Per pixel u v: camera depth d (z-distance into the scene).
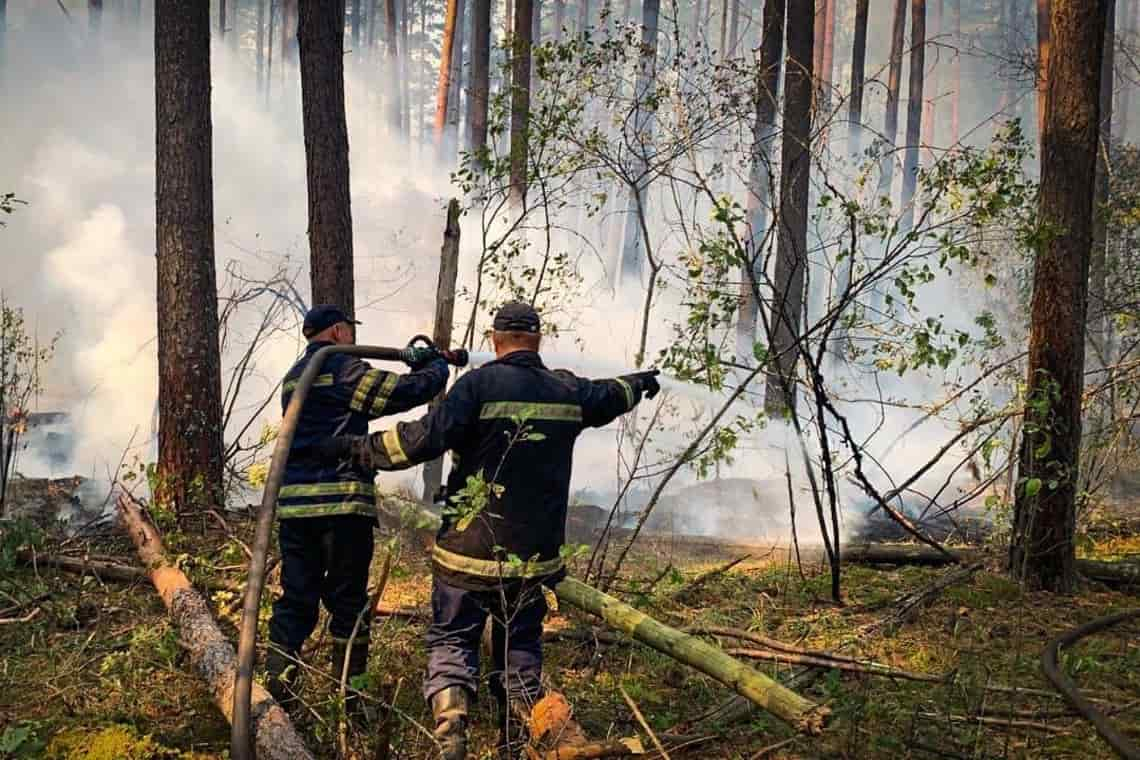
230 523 7.05
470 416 3.72
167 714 4.16
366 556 4.27
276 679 4.01
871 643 5.01
